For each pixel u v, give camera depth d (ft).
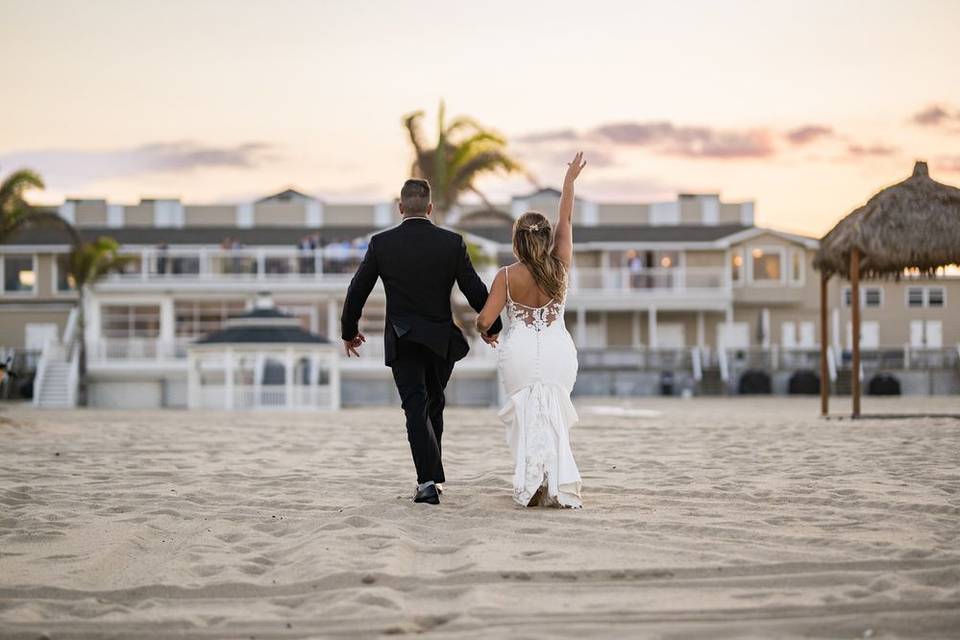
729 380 146.51
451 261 21.68
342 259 150.61
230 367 109.40
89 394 135.13
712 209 196.95
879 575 14.17
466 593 13.76
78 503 22.31
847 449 33.19
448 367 22.26
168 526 19.57
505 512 19.98
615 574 14.64
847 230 58.23
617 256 169.68
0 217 128.67
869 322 174.91
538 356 20.94
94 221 192.75
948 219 55.93
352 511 20.49
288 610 13.35
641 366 148.77
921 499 21.39
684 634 11.80
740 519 18.99
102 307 150.82
